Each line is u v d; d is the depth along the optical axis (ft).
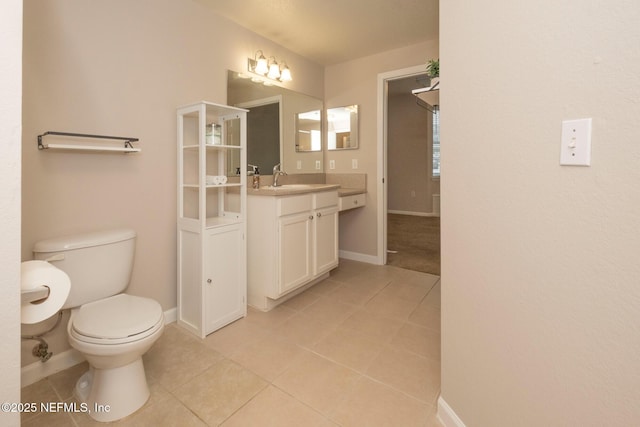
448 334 4.18
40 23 5.11
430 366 5.65
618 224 2.17
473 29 3.44
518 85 2.89
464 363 3.88
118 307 4.99
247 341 6.47
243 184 7.36
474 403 3.71
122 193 6.26
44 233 5.27
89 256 5.18
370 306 8.14
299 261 8.34
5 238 2.14
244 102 8.86
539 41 2.66
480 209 3.46
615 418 2.25
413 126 22.82
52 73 5.27
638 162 2.05
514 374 3.08
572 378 2.53
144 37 6.48
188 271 6.86
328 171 12.44
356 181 11.76
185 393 4.97
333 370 5.54
